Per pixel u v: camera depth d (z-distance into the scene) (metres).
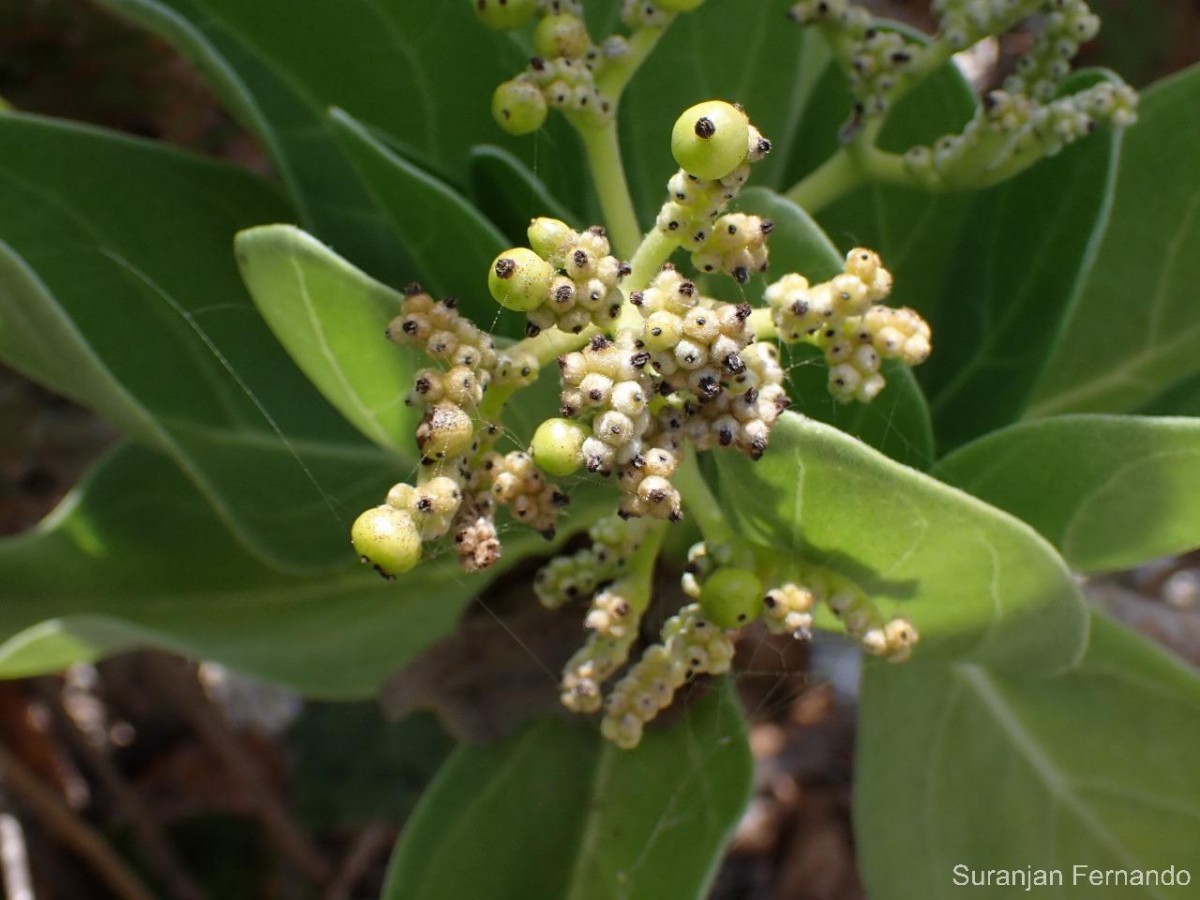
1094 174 0.14
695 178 0.10
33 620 0.15
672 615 0.15
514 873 0.14
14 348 0.13
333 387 0.12
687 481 0.12
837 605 0.12
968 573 0.11
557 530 0.15
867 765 0.15
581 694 0.12
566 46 0.12
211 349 0.15
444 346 0.10
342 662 0.15
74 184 0.15
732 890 0.27
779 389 0.10
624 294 0.11
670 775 0.14
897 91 0.14
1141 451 0.12
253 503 0.15
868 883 0.15
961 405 0.15
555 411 0.13
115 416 0.14
